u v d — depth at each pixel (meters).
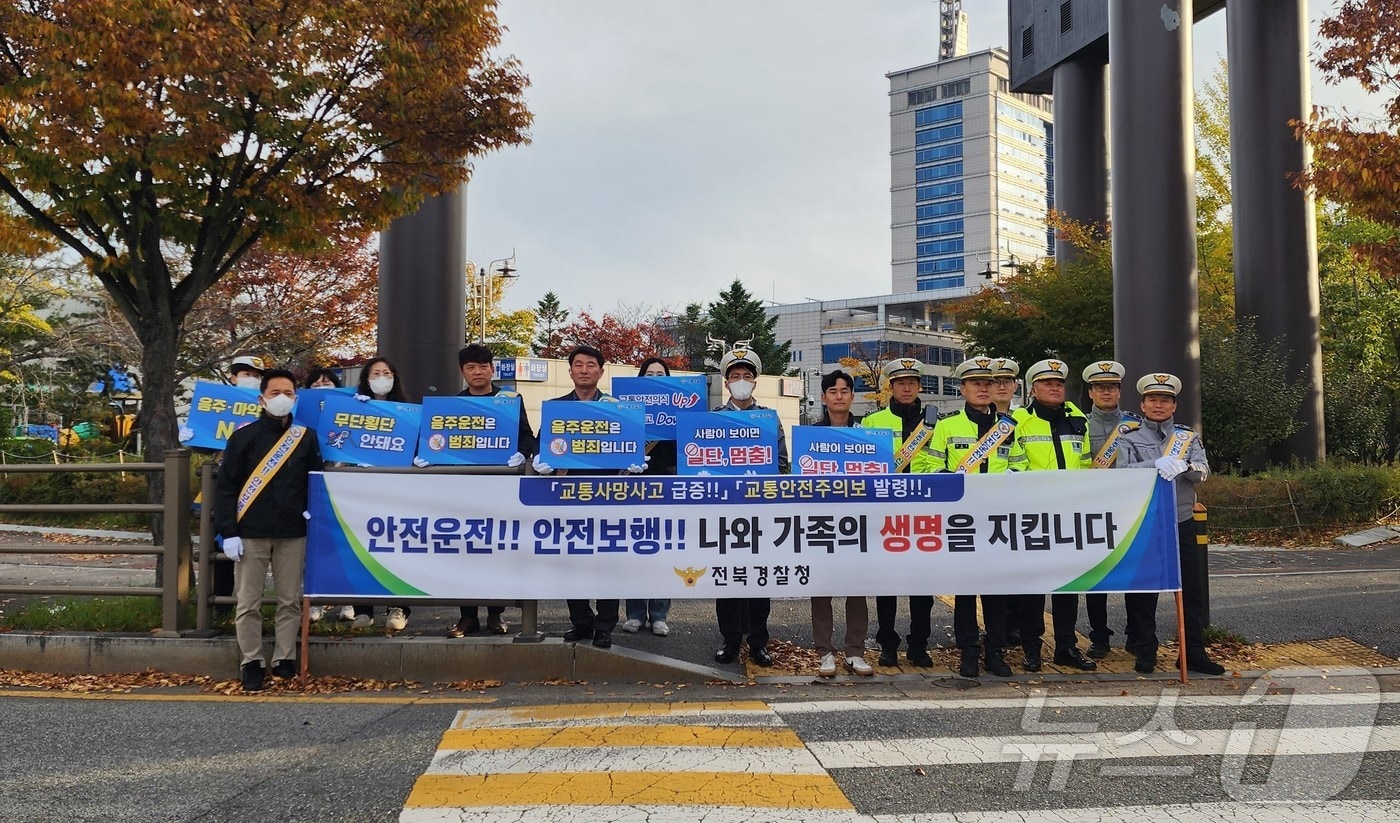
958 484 6.10
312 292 22.75
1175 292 15.91
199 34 6.85
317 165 8.33
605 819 3.72
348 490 6.04
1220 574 10.40
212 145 7.33
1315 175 11.08
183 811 3.82
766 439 6.30
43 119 6.95
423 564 6.05
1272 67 18.34
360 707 5.40
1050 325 21.70
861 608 6.24
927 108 136.12
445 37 8.17
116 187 7.41
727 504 6.09
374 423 6.31
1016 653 6.75
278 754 4.52
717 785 4.10
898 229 138.50
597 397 7.00
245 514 5.83
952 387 91.19
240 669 6.03
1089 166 26.89
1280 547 13.19
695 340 57.22
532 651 6.04
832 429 6.25
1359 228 20.61
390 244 15.13
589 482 6.08
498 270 39.91
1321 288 20.67
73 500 15.38
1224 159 25.30
